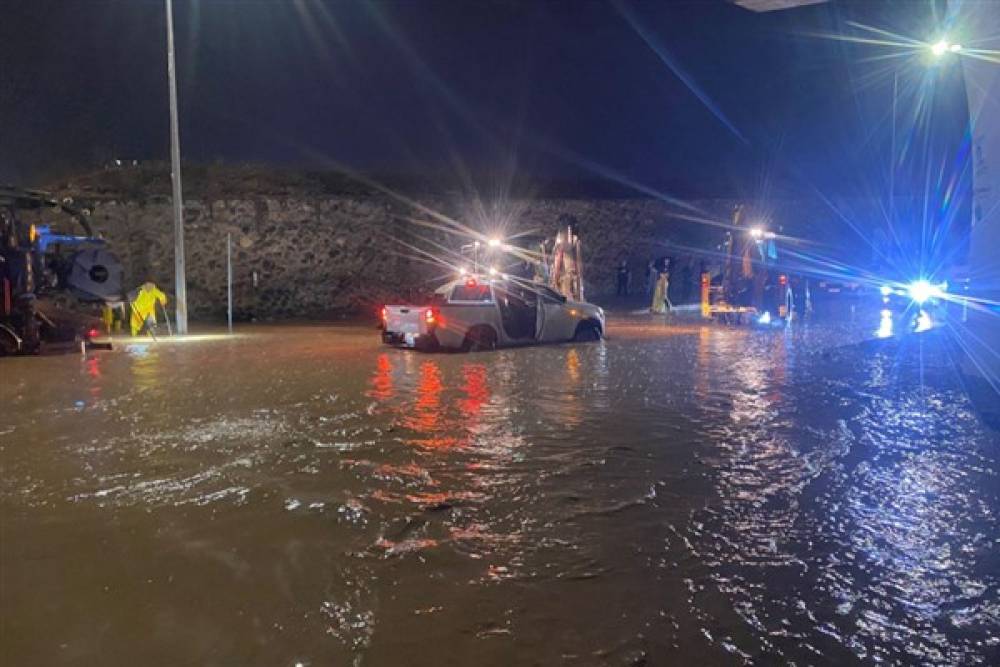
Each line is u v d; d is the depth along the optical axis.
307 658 3.62
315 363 14.30
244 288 26.31
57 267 18.62
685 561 4.77
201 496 6.02
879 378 12.26
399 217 28.75
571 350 16.45
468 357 15.26
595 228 33.34
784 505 5.86
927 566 4.69
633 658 3.61
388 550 4.93
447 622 3.97
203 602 4.19
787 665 3.55
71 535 5.18
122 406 9.79
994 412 8.56
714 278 24.11
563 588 4.38
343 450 7.50
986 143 7.63
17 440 7.86
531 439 8.00
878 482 6.46
